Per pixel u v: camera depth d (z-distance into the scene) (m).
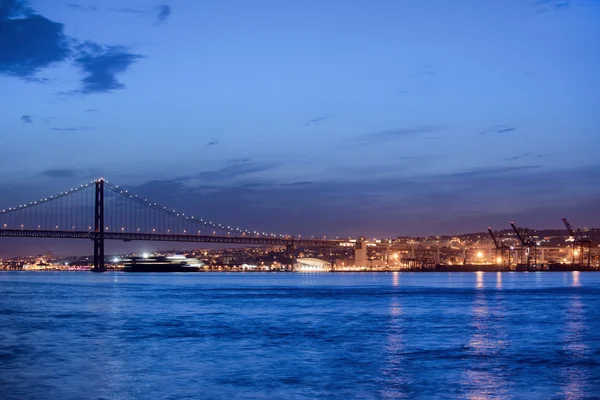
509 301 110.06
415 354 49.97
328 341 57.47
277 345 55.03
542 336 60.62
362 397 36.16
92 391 37.81
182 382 40.06
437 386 38.72
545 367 44.53
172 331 65.25
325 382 39.91
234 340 58.28
